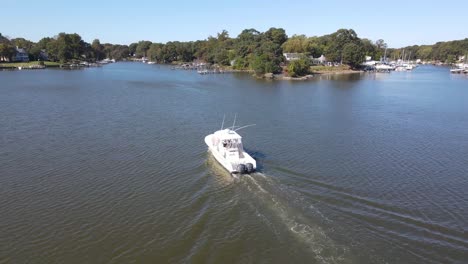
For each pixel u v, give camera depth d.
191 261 23.61
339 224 27.22
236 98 94.25
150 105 80.81
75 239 26.33
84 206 31.16
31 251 24.98
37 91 98.56
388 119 68.56
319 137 54.03
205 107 79.62
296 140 52.12
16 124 58.78
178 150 46.53
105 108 75.44
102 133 54.44
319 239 25.12
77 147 47.19
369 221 27.92
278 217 28.31
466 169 40.59
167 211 30.16
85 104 79.75
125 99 88.94
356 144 50.41
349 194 33.03
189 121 64.38
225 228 27.19
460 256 23.75
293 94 103.69
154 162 41.94
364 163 42.16
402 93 108.69
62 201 32.00
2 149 45.66
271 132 56.91
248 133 56.12
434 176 38.34
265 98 94.81
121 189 34.53
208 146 47.09
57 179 36.66
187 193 33.50
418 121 67.00
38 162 41.38
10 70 181.12
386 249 24.17
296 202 30.80
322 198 31.86
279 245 24.66
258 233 26.25
